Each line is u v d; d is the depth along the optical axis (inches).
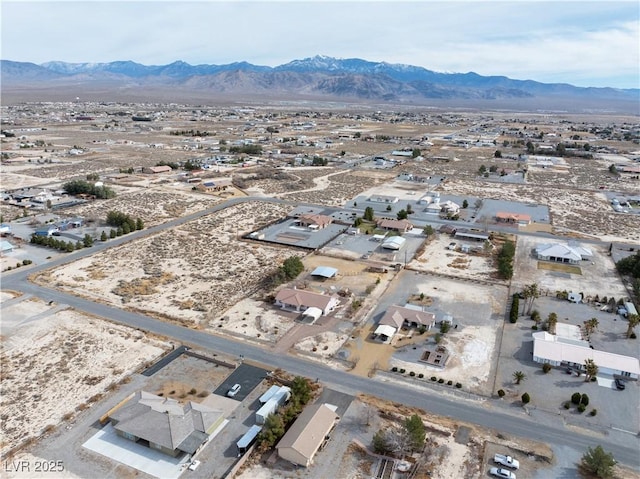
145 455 1701.5
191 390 2048.5
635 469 1663.4
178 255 3639.3
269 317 2696.9
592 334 2566.4
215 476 1620.3
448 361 2303.2
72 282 3117.6
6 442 1749.5
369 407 1968.5
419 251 3762.3
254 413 1921.8
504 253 3526.1
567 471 1657.2
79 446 1736.0
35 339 2432.3
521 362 2305.6
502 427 1866.4
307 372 2197.3
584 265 3545.8
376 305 2856.8
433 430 1839.3
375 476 1622.8
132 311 2738.7
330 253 3718.0
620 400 2034.9
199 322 2632.9
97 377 2135.8
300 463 1663.4
